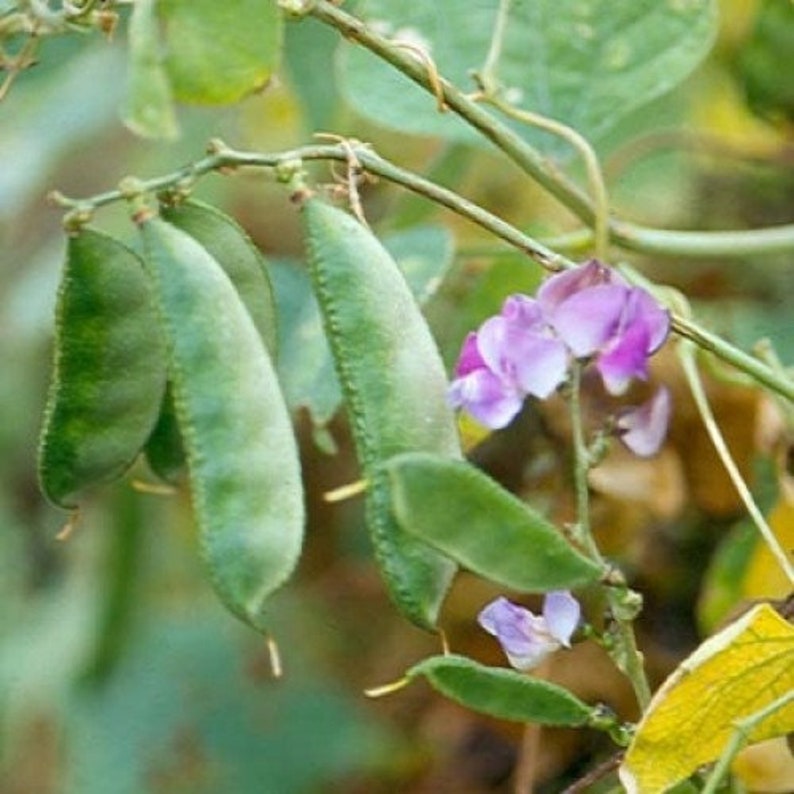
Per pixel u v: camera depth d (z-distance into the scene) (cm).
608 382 82
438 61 95
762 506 100
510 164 115
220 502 78
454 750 115
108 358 81
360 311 79
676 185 115
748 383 97
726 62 111
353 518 120
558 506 102
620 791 86
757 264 111
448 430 79
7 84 82
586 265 82
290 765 121
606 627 84
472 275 108
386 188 116
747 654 80
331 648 122
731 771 85
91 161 132
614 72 96
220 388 78
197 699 124
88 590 130
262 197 124
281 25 79
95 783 124
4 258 136
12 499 137
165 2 79
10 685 130
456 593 105
